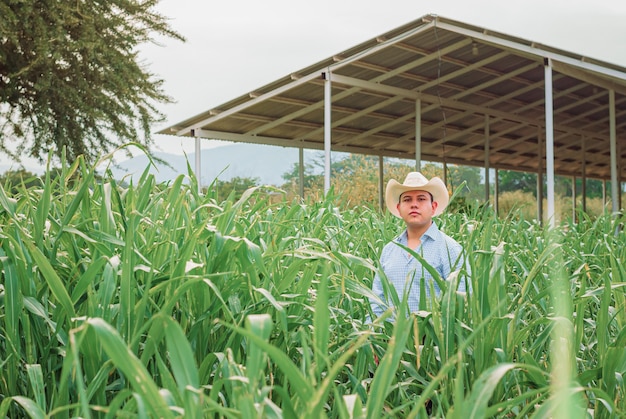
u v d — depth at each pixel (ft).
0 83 62.28
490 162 89.66
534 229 18.25
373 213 17.65
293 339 8.14
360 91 52.90
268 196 11.80
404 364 7.85
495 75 54.29
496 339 7.86
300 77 48.39
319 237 11.88
